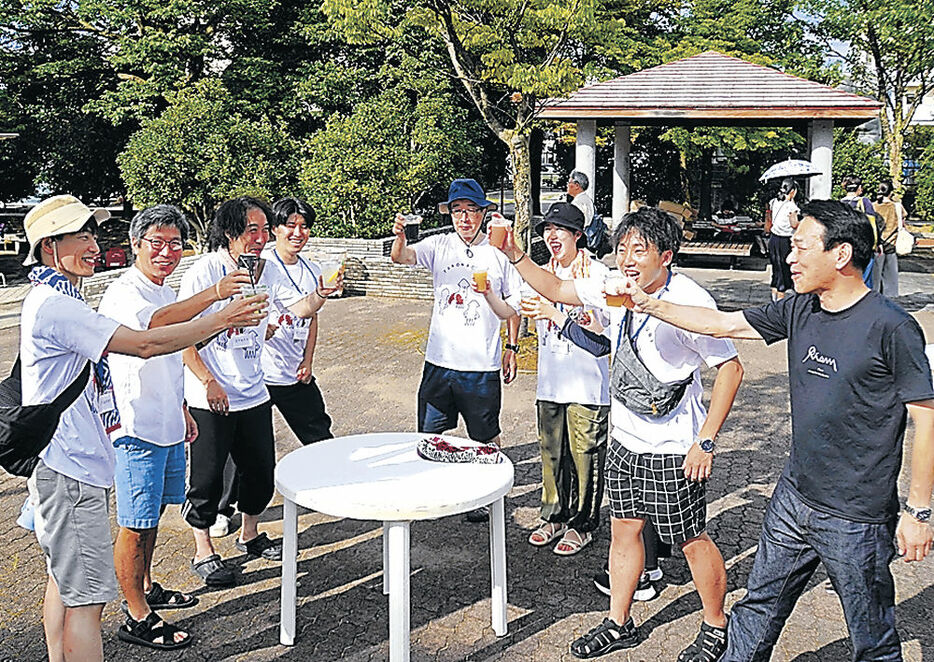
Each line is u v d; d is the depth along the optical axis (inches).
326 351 371.2
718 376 131.1
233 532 191.2
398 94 645.9
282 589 144.9
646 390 133.3
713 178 941.8
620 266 136.3
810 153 490.3
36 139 774.5
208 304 123.0
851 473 111.0
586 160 497.0
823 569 174.4
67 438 118.3
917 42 772.6
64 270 121.6
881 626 113.2
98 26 773.9
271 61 754.2
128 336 112.3
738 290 528.1
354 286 512.1
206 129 618.2
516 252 157.4
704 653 136.5
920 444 106.7
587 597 163.9
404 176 567.8
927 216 956.0
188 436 156.1
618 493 139.7
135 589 143.7
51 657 126.6
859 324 109.4
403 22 364.2
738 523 196.4
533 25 337.4
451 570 175.3
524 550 184.1
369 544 186.7
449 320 192.2
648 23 872.3
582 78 358.6
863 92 885.2
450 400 196.9
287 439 259.4
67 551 118.3
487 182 833.5
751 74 496.4
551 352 176.6
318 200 566.9
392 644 131.6
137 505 140.3
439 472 141.6
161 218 140.5
